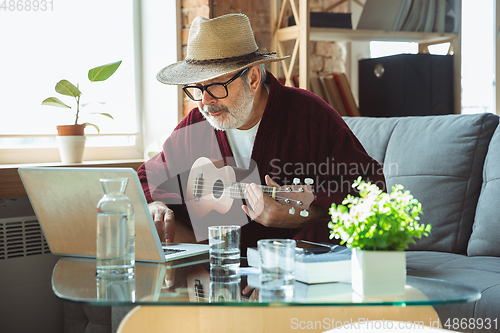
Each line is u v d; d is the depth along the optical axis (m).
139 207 1.15
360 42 2.83
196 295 0.93
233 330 1.14
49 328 2.18
